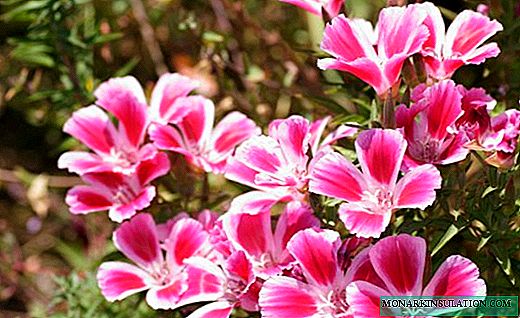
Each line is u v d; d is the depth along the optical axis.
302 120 0.58
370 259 0.55
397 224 0.60
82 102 0.76
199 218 0.64
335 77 0.73
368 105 0.66
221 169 0.64
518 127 0.57
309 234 0.56
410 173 0.56
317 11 0.62
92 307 0.73
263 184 0.58
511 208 0.58
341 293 0.56
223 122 0.66
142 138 0.64
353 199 0.56
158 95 0.65
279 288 0.56
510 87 0.68
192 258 0.60
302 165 0.58
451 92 0.56
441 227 0.59
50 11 0.74
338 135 0.61
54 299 0.74
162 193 0.68
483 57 0.58
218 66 0.79
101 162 0.64
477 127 0.57
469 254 0.63
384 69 0.57
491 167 0.58
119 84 0.65
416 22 0.57
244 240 0.59
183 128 0.65
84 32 0.79
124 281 0.62
